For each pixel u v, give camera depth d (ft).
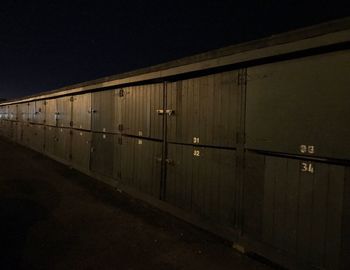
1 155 35.01
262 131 10.34
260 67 10.41
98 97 22.77
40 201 17.19
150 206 16.58
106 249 11.30
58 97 31.55
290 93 9.45
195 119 13.33
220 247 11.76
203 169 13.00
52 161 31.94
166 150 15.31
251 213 10.88
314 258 8.95
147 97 16.76
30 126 42.52
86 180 23.03
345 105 8.10
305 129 9.04
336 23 7.81
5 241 11.69
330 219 8.56
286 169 9.70
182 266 10.24
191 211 13.70
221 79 12.01
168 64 14.05
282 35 9.13
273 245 10.12
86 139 24.94
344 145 8.12
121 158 19.61
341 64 8.18
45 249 11.12
